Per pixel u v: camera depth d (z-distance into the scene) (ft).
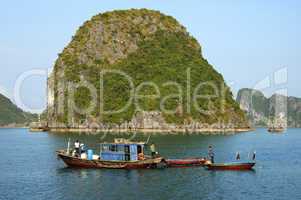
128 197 174.19
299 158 311.06
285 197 174.40
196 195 177.78
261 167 255.50
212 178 213.66
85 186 193.88
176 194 179.32
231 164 236.63
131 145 236.02
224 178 213.87
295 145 462.60
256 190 187.21
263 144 476.95
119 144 237.04
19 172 240.12
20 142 531.91
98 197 174.09
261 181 207.10
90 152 241.14
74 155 245.04
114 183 199.93
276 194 179.63
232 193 181.57
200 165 253.24
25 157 324.60
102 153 240.53
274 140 573.33
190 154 340.59
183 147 413.39
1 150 399.44
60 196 176.24
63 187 192.85
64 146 445.78
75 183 200.85
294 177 218.59
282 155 336.90
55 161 291.79
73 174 223.30
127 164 233.14
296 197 174.40
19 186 197.47
